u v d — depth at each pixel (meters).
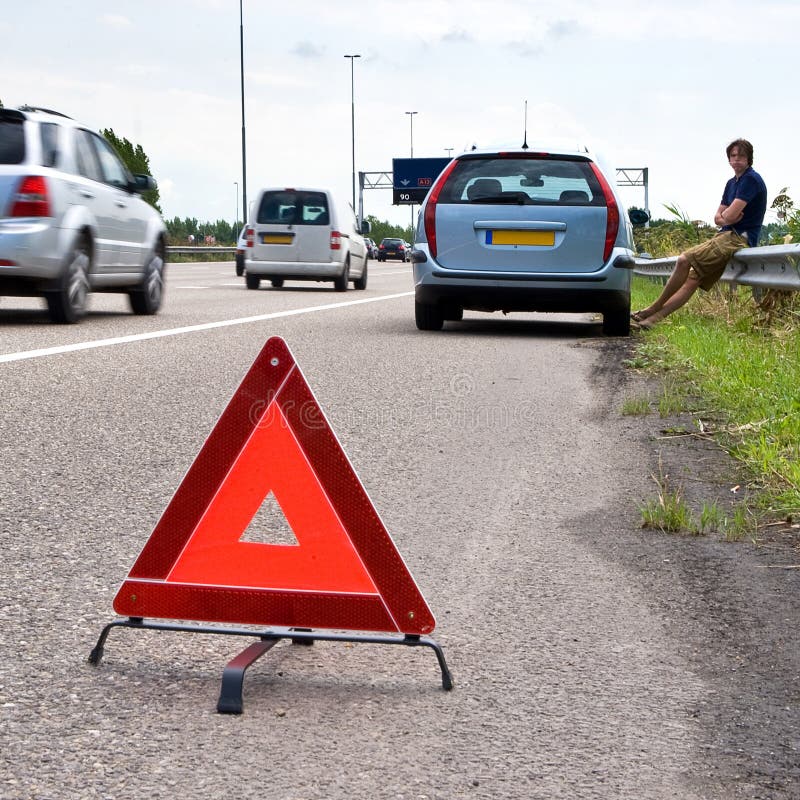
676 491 4.67
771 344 8.40
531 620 3.21
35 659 2.86
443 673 2.74
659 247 20.75
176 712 2.57
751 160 10.84
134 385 7.22
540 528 4.16
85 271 11.34
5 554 3.70
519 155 10.94
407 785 2.24
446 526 4.18
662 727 2.53
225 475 2.91
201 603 2.92
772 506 4.37
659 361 8.65
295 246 21.59
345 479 2.87
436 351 9.64
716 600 3.37
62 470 4.88
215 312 13.82
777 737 2.48
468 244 10.88
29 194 10.55
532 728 2.52
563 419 6.43
